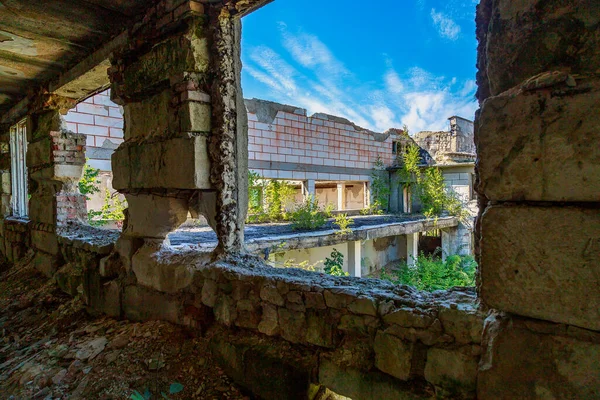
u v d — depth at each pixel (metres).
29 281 4.47
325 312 1.73
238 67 2.48
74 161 4.53
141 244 2.92
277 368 1.83
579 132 1.04
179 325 2.51
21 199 6.43
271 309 1.97
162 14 2.56
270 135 9.27
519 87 1.17
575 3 1.08
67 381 2.25
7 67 4.07
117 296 3.00
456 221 9.05
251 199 8.41
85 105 6.50
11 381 2.39
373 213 11.56
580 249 1.05
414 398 1.42
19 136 6.40
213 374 2.11
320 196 16.81
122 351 2.41
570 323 1.07
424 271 5.36
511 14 1.20
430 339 1.39
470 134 14.20
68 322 3.19
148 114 2.74
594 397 1.03
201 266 2.39
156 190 2.67
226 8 2.37
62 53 3.70
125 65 2.99
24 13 2.90
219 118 2.38
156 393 2.02
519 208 1.16
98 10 2.85
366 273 8.65
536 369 1.13
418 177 11.46
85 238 3.75
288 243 4.90
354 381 1.60
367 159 12.16
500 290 1.20
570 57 1.08
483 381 1.23
